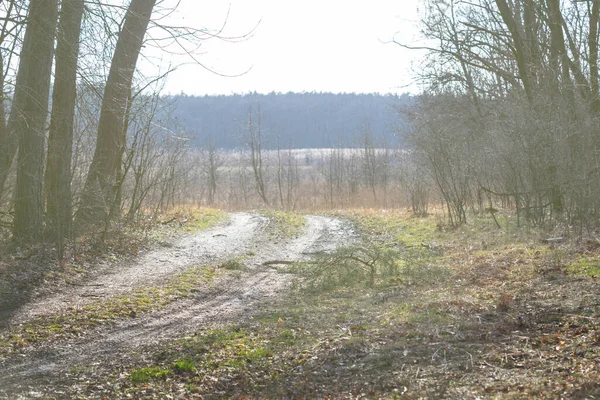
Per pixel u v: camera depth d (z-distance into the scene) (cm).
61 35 1311
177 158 2512
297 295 1177
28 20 1202
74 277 1288
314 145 14562
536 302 886
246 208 4425
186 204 3462
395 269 1266
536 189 1706
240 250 1845
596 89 1814
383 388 620
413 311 917
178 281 1283
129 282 1272
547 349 683
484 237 1694
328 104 16062
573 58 1930
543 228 1625
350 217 2980
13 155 1495
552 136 1694
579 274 1038
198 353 760
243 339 822
